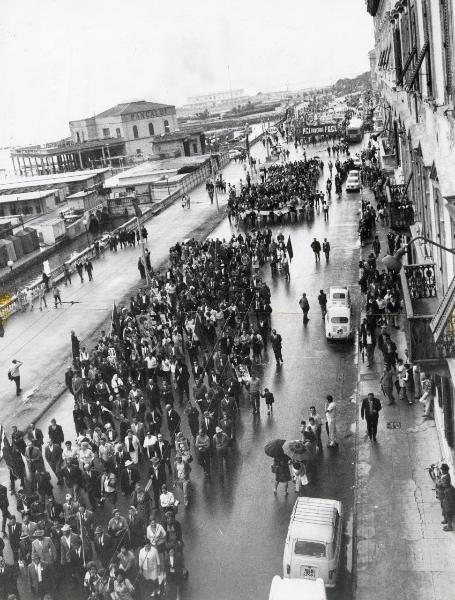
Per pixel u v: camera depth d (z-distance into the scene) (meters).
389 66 47.41
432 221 22.80
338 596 18.23
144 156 143.75
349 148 107.62
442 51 17.94
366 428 26.92
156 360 32.56
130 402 28.45
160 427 27.19
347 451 25.42
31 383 36.00
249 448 26.55
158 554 18.66
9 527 20.97
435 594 17.81
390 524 20.86
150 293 45.69
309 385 31.45
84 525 20.19
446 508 19.92
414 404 28.14
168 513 19.42
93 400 29.66
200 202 82.19
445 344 16.20
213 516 22.48
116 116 145.38
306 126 127.88
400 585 18.31
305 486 23.38
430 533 20.19
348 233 57.16
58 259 75.75
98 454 24.61
